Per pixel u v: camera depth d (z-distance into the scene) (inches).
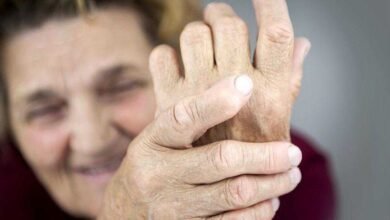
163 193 13.8
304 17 34.7
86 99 20.1
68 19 19.5
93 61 19.6
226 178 13.1
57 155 21.3
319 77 35.0
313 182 24.0
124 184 14.6
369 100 35.3
